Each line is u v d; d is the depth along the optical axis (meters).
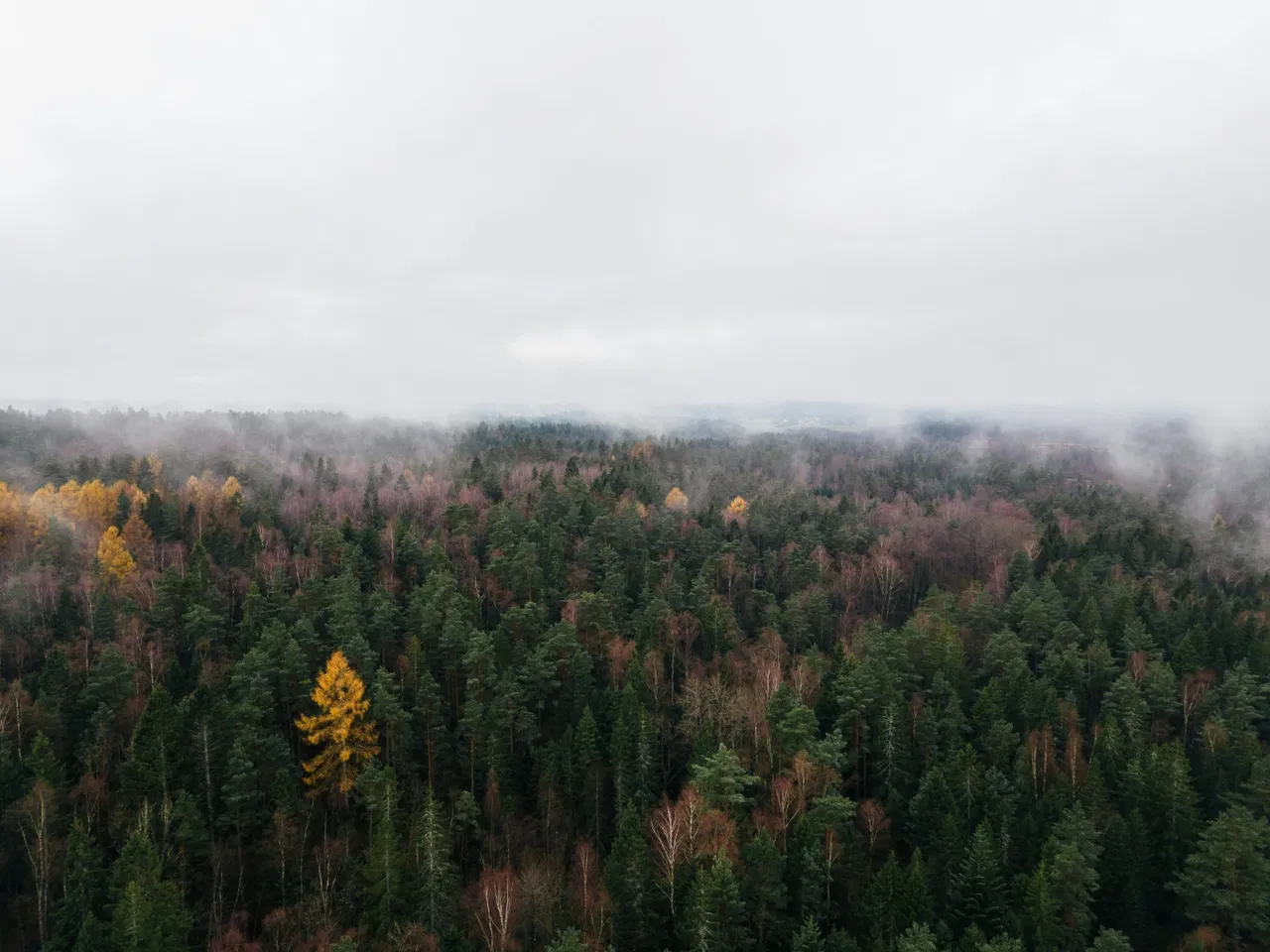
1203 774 64.75
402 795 58.25
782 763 60.81
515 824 58.38
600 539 106.25
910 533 131.50
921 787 59.44
